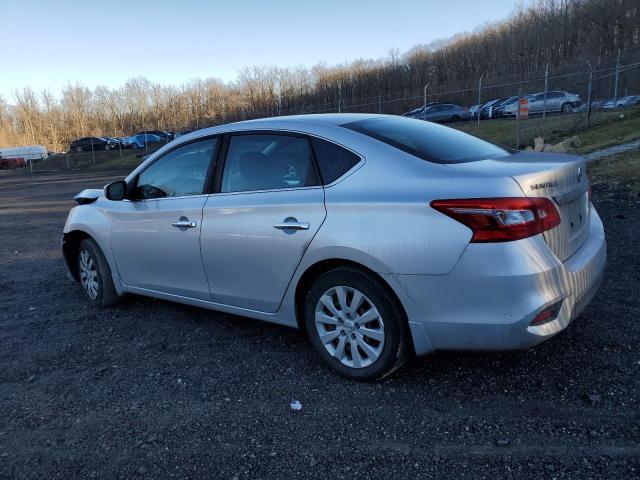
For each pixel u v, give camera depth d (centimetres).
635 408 263
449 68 5403
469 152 322
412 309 275
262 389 312
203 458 251
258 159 346
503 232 252
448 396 288
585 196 323
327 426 270
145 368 352
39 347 400
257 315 352
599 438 243
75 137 7944
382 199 282
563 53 5275
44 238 915
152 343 393
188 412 293
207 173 373
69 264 515
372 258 280
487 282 254
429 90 4219
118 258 443
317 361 343
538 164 293
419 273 269
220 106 7475
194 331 411
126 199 431
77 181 2769
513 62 5366
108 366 359
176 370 346
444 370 316
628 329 348
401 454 243
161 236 395
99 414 297
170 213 387
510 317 253
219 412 291
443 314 267
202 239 364
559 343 337
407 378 310
